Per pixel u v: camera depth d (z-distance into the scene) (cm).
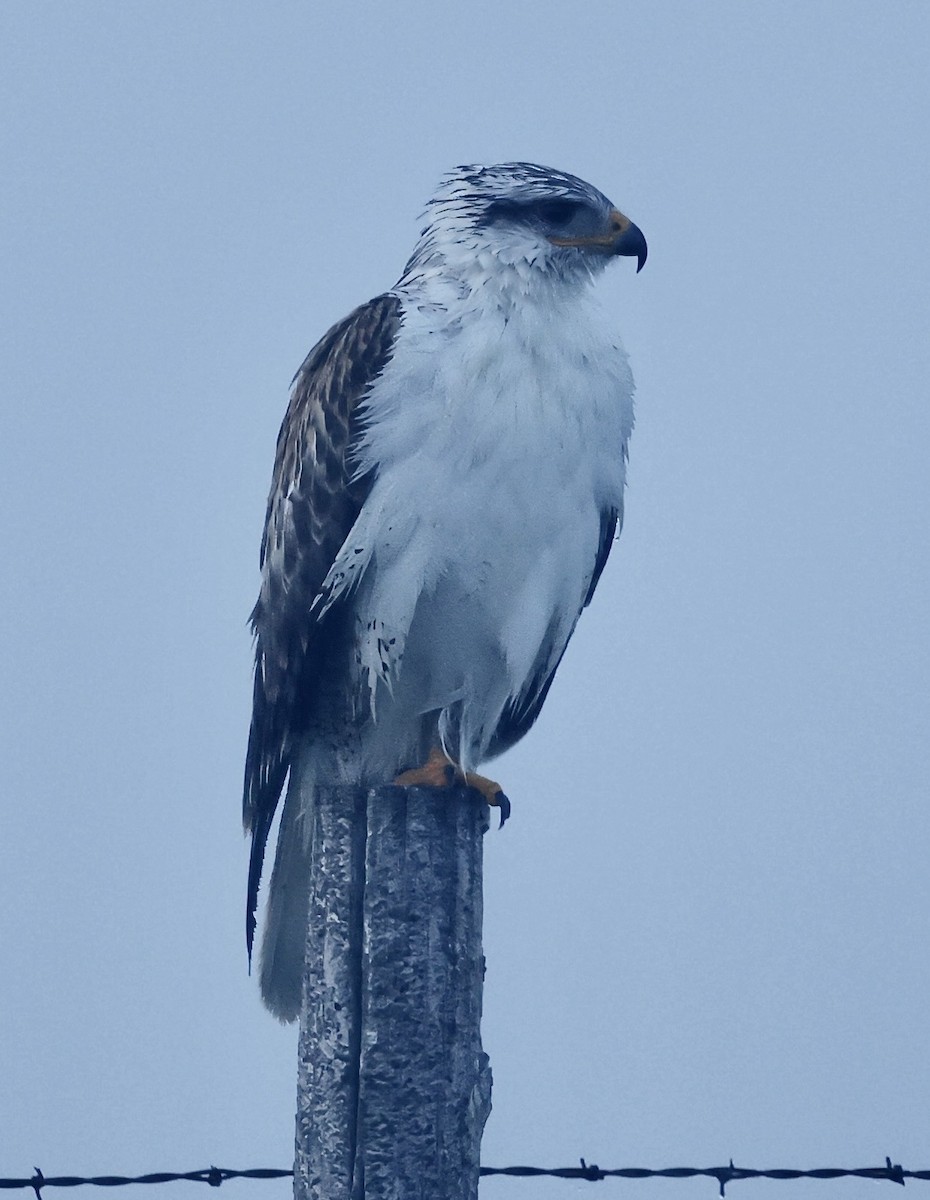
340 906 766
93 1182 892
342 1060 755
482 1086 761
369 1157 741
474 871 770
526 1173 886
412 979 751
